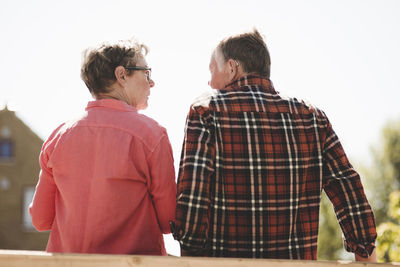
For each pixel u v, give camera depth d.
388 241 5.52
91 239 1.73
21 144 15.20
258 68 1.95
